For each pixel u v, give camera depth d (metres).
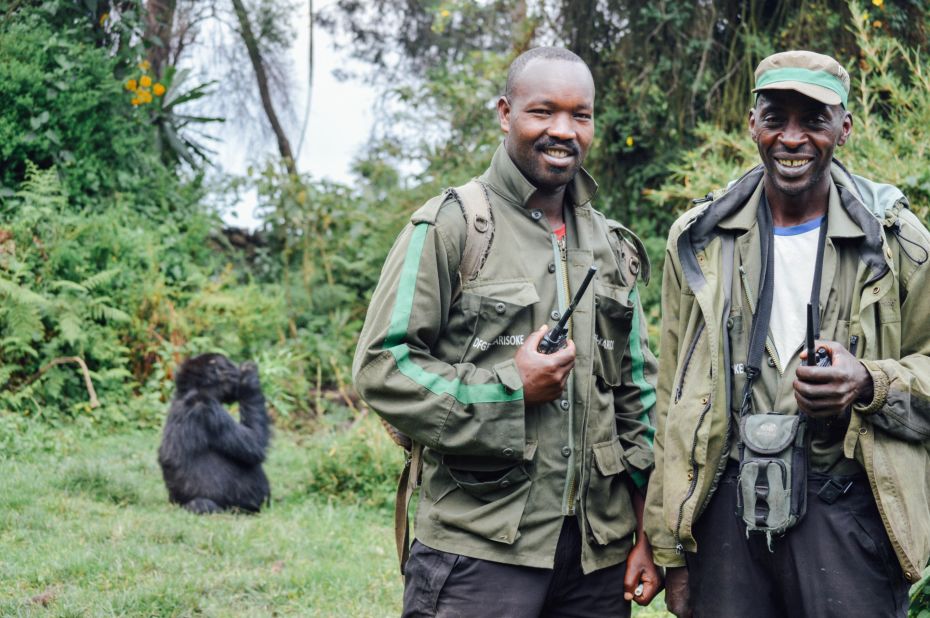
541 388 2.94
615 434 3.30
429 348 3.09
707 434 3.00
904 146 6.59
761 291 3.03
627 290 3.31
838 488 2.88
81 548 5.85
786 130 2.95
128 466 8.46
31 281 10.33
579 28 11.15
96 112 12.41
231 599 5.28
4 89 11.57
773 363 3.00
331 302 13.66
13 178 11.86
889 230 2.95
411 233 3.10
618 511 3.25
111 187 12.64
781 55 2.98
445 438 2.95
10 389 9.79
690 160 9.09
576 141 3.11
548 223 3.19
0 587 5.16
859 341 2.90
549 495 3.06
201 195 14.20
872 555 2.86
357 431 8.58
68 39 12.73
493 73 13.06
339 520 7.35
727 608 3.03
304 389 11.75
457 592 3.02
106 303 10.91
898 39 8.99
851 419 2.83
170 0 15.74
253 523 6.98
